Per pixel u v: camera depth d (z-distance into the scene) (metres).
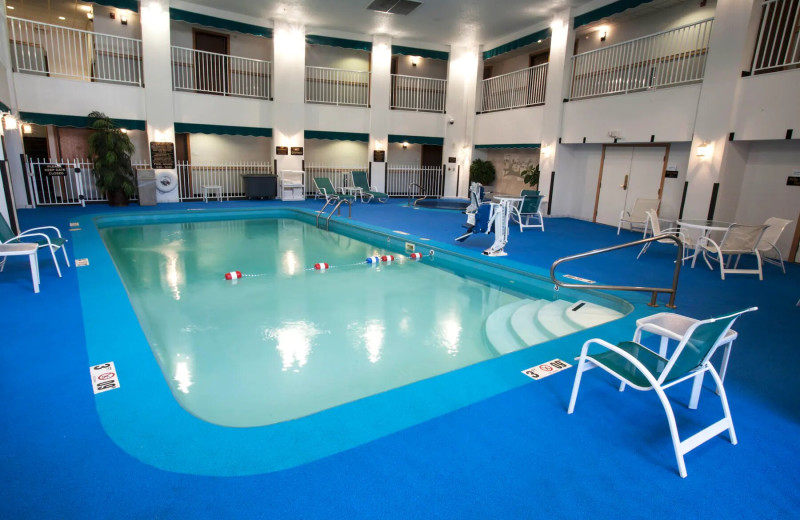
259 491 1.94
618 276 5.93
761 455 2.33
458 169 16.06
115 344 3.35
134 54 12.44
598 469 2.17
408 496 1.94
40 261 5.83
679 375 2.34
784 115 7.04
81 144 12.73
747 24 7.43
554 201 12.24
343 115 14.77
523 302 5.46
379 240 8.93
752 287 5.54
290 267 6.86
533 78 13.34
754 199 8.05
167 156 12.45
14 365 3.00
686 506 1.96
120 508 1.82
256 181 13.77
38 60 12.48
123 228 9.77
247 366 3.71
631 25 11.22
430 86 16.56
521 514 1.88
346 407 2.62
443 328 4.59
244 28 12.88
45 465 2.05
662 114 9.16
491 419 2.55
